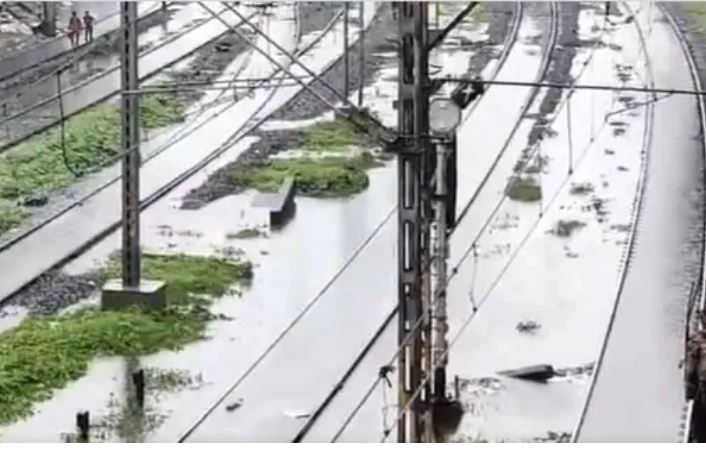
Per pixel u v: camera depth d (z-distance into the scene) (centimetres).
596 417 2112
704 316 2325
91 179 3406
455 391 2189
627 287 2717
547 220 3148
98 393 2223
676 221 3111
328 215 3238
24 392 2200
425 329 1828
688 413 2095
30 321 2531
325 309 2630
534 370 2278
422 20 1733
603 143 3703
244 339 2481
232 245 3016
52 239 3016
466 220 3167
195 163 3600
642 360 2345
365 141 3756
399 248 1789
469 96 2031
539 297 2661
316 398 2208
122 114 2586
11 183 3331
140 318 2547
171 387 2261
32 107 3138
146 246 2977
